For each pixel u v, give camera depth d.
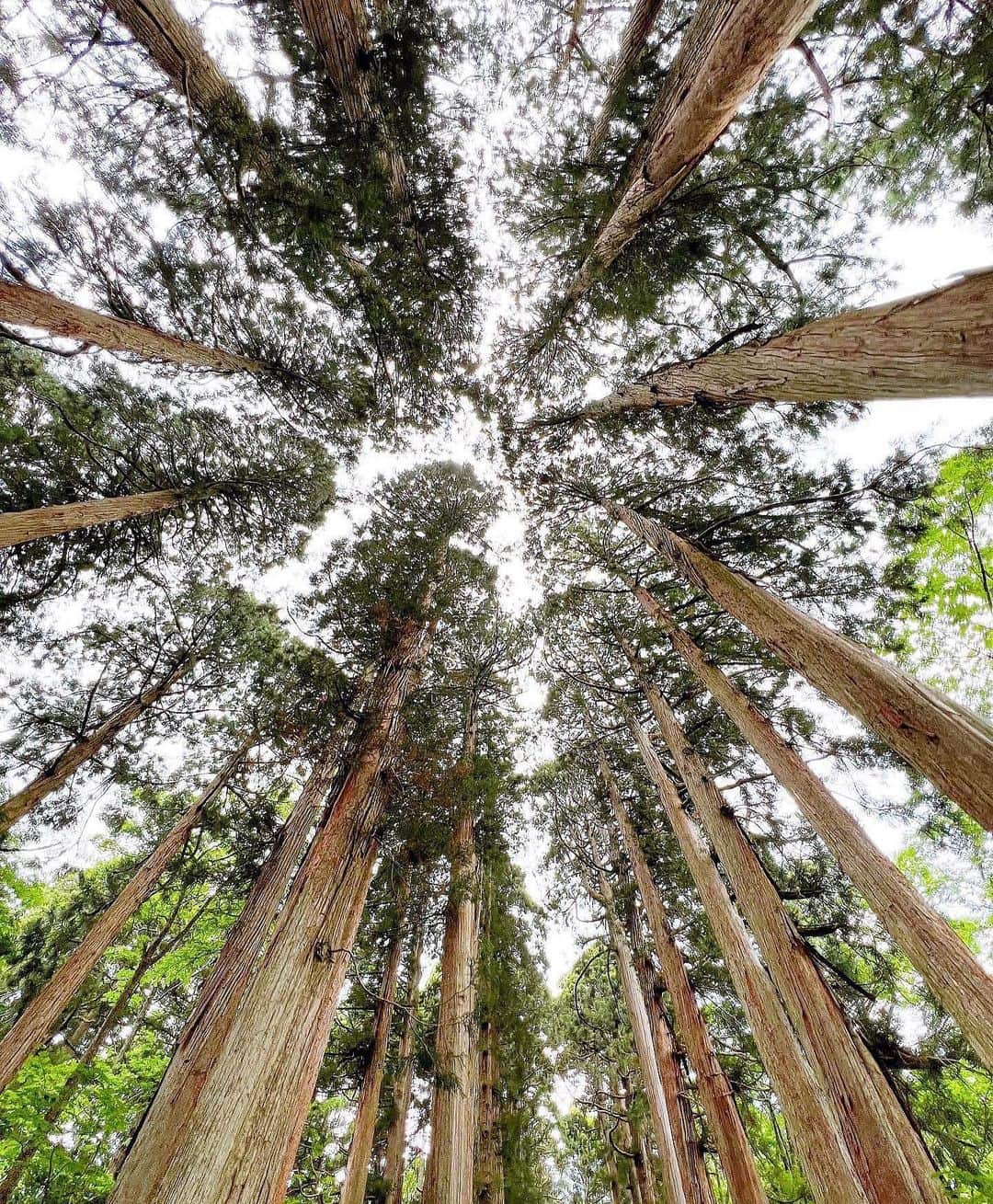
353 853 5.32
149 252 6.48
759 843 7.09
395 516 10.23
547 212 7.18
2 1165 6.71
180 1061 5.27
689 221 6.23
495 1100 9.17
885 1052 3.80
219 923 11.36
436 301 7.54
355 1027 7.86
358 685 7.52
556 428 8.08
